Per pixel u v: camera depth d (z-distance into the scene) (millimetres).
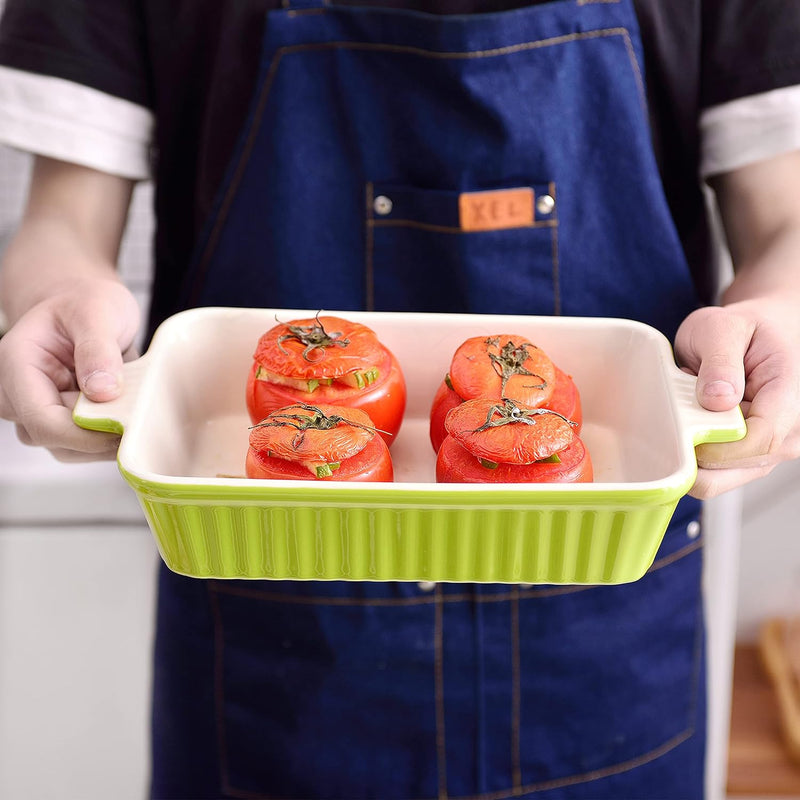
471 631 943
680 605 989
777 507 1607
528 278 865
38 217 884
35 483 1216
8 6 869
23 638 1303
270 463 628
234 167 863
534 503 560
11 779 1378
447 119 830
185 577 958
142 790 1400
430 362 762
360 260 874
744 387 655
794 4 827
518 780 1000
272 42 822
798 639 1613
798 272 795
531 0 820
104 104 865
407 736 981
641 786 1029
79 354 662
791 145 834
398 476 735
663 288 877
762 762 1471
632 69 832
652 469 665
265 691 974
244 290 895
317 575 613
